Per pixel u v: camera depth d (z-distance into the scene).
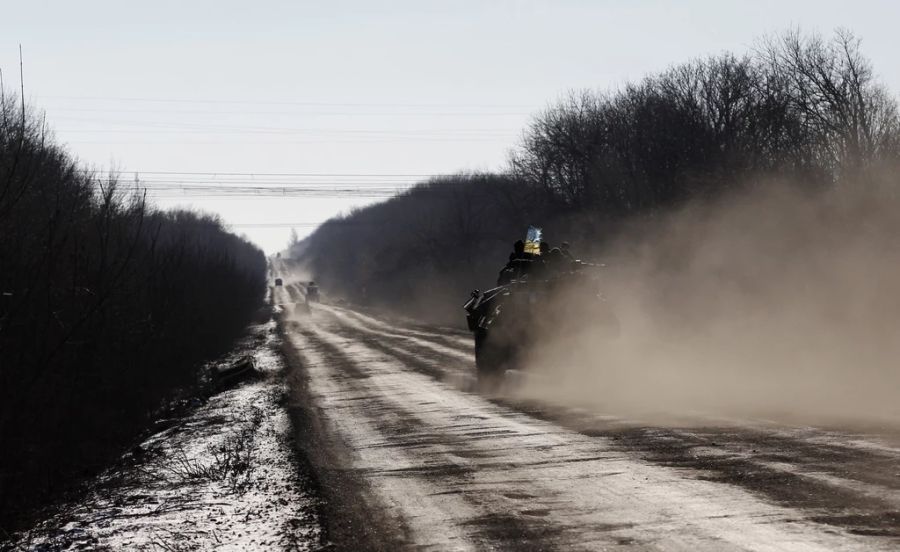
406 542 15.44
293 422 35.22
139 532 18.77
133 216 45.22
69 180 36.75
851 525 13.90
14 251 26.23
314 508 18.84
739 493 16.64
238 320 120.88
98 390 37.19
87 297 32.56
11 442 27.62
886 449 19.58
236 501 20.89
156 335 48.09
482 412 33.00
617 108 111.25
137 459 31.41
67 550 17.95
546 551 14.02
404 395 41.91
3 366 25.81
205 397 53.75
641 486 18.02
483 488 19.30
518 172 128.88
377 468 23.00
